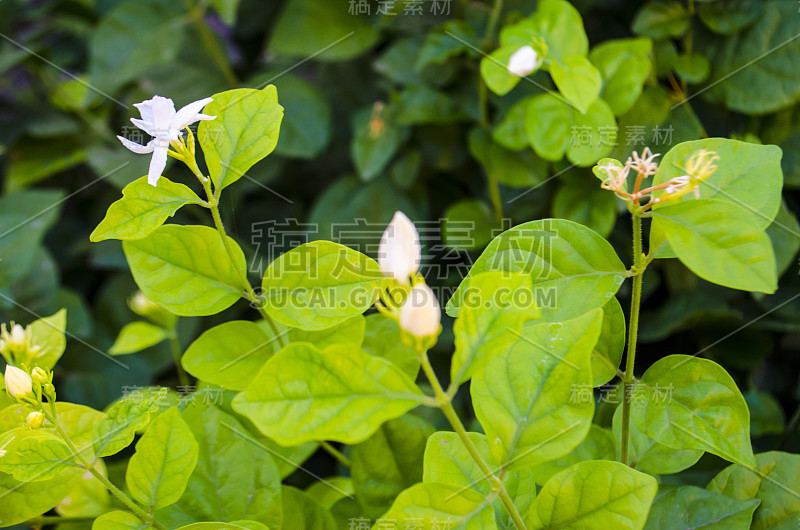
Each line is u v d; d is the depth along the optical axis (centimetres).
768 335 93
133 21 121
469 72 101
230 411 76
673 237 67
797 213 93
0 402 75
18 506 72
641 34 93
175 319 92
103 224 69
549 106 88
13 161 128
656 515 73
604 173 69
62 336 77
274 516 73
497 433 68
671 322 92
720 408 70
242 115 71
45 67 131
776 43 91
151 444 71
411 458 74
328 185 126
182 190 70
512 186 97
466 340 66
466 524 67
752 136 91
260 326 74
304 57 122
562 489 68
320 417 65
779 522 72
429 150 107
